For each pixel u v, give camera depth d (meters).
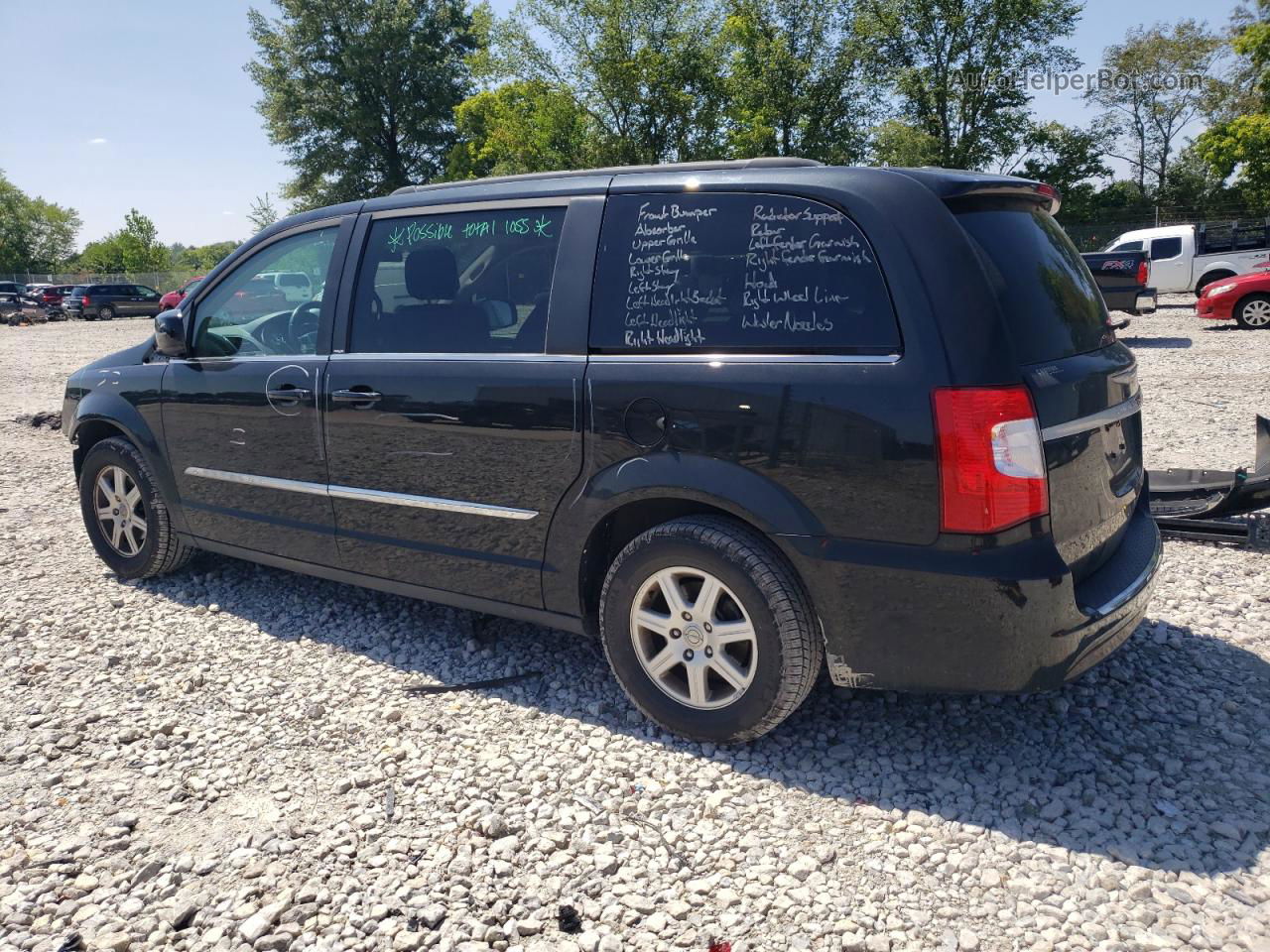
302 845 2.77
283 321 4.25
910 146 37.16
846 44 36.59
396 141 53.56
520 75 34.94
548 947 2.35
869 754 3.16
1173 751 3.11
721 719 3.12
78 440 5.25
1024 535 2.67
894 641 2.82
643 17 33.12
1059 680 2.78
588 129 35.19
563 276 3.38
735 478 2.95
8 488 7.38
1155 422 8.34
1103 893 2.45
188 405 4.52
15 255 87.94
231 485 4.43
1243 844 2.62
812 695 3.56
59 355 20.86
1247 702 3.41
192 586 4.96
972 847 2.66
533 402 3.35
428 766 3.17
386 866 2.67
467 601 3.73
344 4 50.19
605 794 2.98
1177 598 4.36
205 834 2.84
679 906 2.46
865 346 2.79
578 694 3.65
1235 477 4.94
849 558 2.81
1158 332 16.94
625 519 3.38
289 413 4.09
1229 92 45.91
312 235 4.24
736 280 3.04
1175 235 22.61
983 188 2.96
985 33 37.25
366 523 3.94
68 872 2.67
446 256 3.71
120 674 3.93
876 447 2.73
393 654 4.08
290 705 3.63
